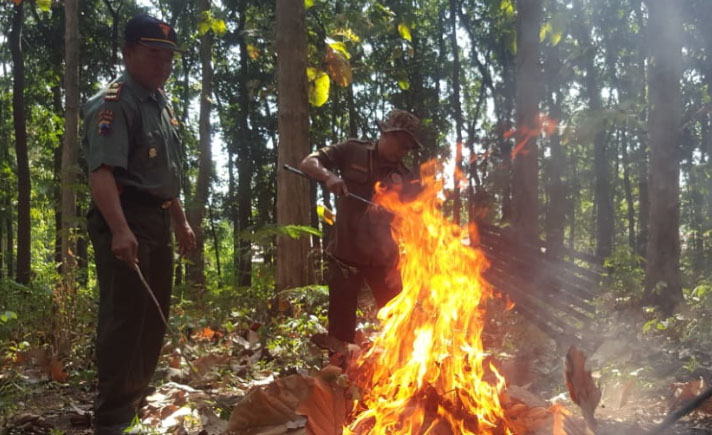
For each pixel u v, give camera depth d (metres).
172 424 3.39
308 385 2.52
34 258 25.69
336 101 25.48
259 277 9.16
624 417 3.62
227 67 27.62
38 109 25.08
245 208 27.75
